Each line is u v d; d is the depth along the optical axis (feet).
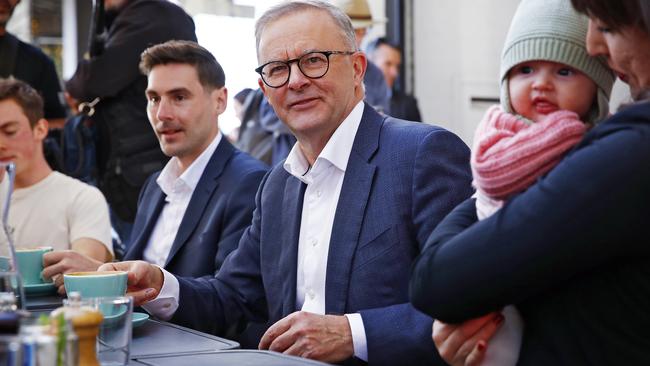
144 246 8.50
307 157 6.55
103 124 11.08
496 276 3.66
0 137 9.07
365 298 5.83
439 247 3.94
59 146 11.32
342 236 5.98
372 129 6.25
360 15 15.90
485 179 3.93
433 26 18.58
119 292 5.48
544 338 3.80
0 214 9.00
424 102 18.57
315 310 6.07
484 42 19.10
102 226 9.31
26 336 3.31
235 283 6.93
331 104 6.23
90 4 17.71
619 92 5.41
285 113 6.39
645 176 3.43
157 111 8.32
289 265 6.31
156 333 5.44
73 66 17.67
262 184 7.08
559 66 4.27
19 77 12.27
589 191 3.48
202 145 8.29
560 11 4.24
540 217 3.56
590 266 3.55
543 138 3.84
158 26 11.09
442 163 5.86
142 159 10.99
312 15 6.34
